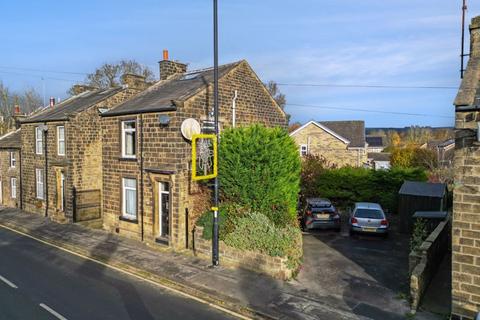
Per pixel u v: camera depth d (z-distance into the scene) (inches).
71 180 754.8
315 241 608.7
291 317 326.3
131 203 647.1
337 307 345.4
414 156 1438.2
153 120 582.9
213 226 465.4
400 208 677.3
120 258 504.7
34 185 896.9
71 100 960.3
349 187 896.9
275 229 446.6
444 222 520.4
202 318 328.8
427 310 336.8
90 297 374.6
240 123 669.3
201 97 586.9
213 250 465.4
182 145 552.4
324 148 1466.5
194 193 567.8
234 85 657.6
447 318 319.9
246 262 450.0
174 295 382.9
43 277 436.5
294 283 406.9
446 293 372.8
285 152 493.0
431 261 407.8
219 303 362.3
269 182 475.8
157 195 590.2
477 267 297.7
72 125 750.5
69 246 584.7
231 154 487.5
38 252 552.7
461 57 366.0
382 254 527.8
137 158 615.5
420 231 486.9
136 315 332.8
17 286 405.1
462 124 297.4
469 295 302.0
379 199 874.1
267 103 734.5
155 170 575.2
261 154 474.3
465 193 302.2
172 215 557.0
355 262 487.8
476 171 296.5
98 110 780.6
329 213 674.8
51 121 813.9
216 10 446.6
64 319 323.3
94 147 786.2
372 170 900.0
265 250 435.5
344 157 1449.3
